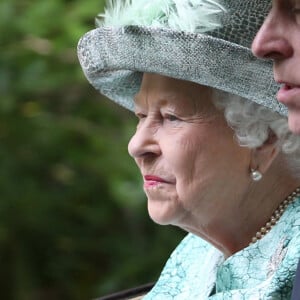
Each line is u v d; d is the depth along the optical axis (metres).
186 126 5.70
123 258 12.85
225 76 5.46
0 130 12.88
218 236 5.85
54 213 13.24
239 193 5.71
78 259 13.68
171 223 5.89
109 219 13.04
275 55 4.68
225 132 5.67
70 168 12.95
